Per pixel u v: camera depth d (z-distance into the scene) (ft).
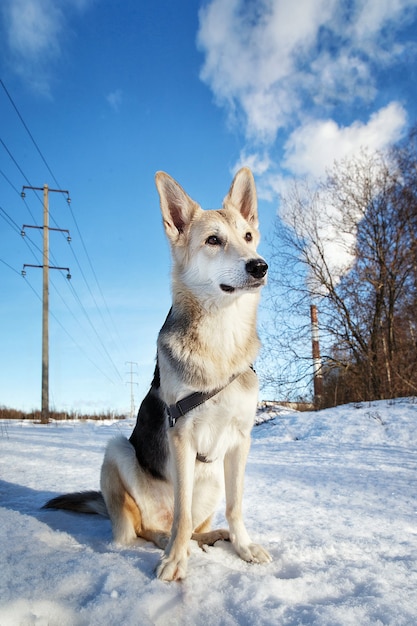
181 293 2.50
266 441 7.82
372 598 1.59
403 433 7.30
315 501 3.32
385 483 4.02
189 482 2.16
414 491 3.67
